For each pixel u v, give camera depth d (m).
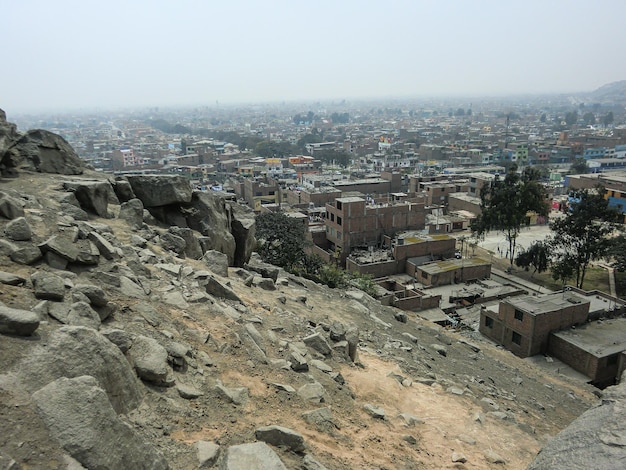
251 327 9.90
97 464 4.56
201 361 8.00
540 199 53.56
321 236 60.88
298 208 74.06
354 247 57.66
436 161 139.88
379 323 16.39
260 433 6.54
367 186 93.62
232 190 93.44
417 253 51.91
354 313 16.42
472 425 10.02
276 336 10.52
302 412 7.82
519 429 10.76
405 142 182.25
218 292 11.39
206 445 5.85
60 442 4.54
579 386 19.69
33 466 4.27
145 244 12.36
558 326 33.09
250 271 17.19
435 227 67.56
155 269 10.93
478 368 15.98
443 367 14.14
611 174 90.38
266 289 14.86
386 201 75.75
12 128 14.40
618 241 47.72
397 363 12.48
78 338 5.79
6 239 8.56
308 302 15.88
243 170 112.38
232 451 5.44
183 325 8.86
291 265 30.44
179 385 6.95
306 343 10.88
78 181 13.75
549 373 20.88
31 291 7.22
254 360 8.83
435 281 47.12
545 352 33.03
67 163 15.04
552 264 51.25
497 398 12.88
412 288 44.34
